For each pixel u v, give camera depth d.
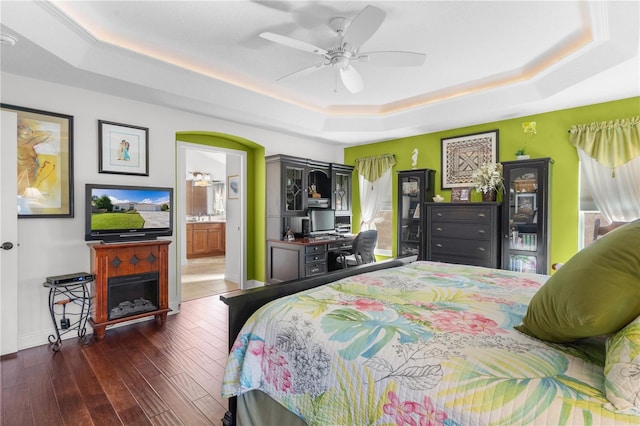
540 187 3.51
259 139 4.69
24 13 2.09
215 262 7.25
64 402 2.04
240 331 1.58
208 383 2.27
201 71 3.26
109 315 3.04
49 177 2.91
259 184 4.95
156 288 3.38
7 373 2.38
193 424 1.84
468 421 0.87
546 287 1.19
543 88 3.25
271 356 1.41
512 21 2.36
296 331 1.35
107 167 3.25
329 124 4.73
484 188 3.90
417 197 4.63
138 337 3.06
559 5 2.17
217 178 8.98
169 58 2.98
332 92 3.86
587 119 3.51
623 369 0.81
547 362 1.00
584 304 0.97
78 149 3.08
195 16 2.33
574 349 1.09
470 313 1.44
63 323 2.90
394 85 3.62
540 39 2.61
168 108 3.72
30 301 2.84
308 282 1.99
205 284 5.23
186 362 2.57
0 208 2.61
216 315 3.72
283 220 4.67
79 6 2.22
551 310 1.10
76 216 3.07
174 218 3.71
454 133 4.57
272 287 1.82
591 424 0.77
